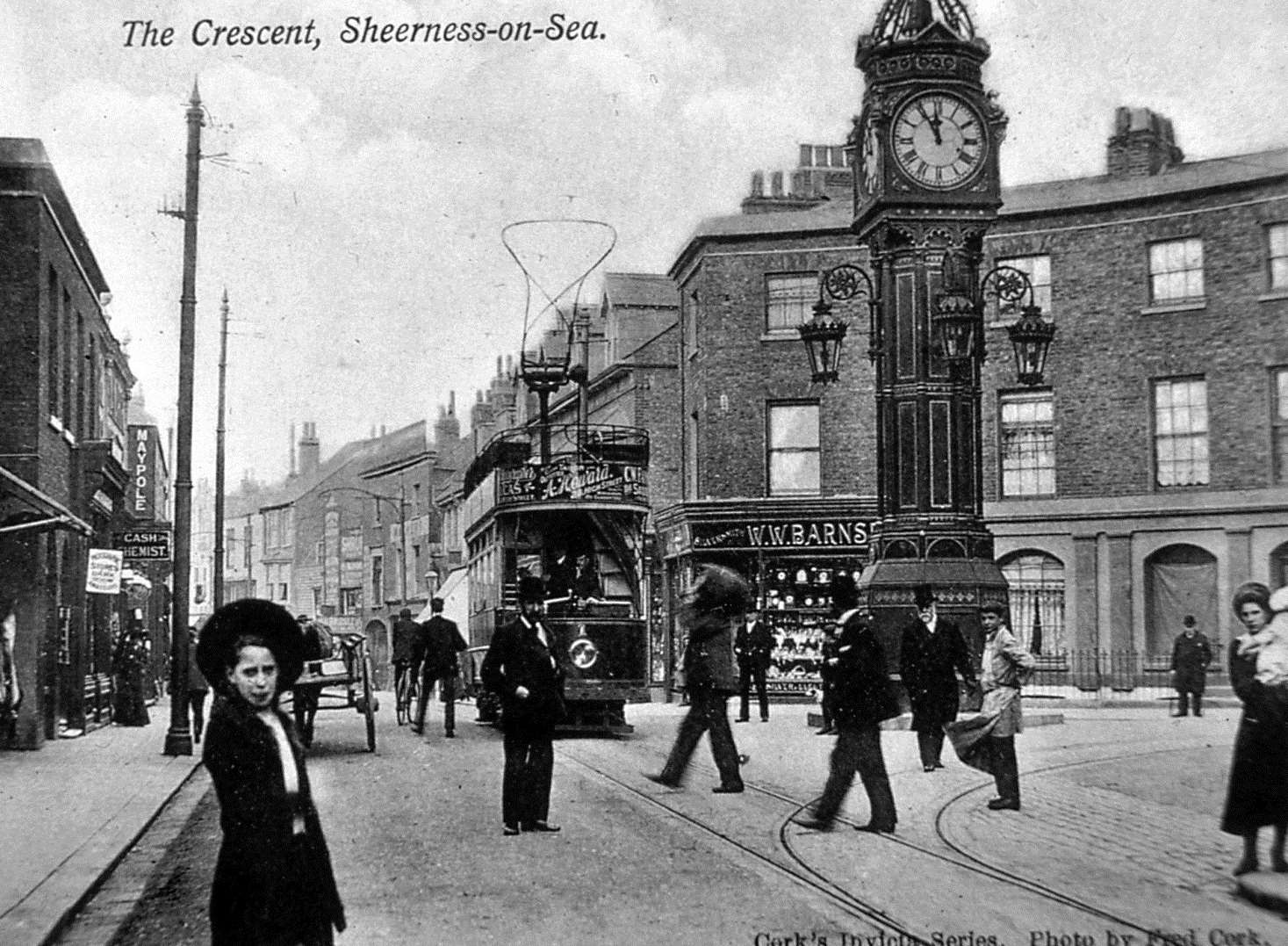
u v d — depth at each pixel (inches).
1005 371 1187.3
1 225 738.8
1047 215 1181.7
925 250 792.3
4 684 709.9
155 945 292.8
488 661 427.2
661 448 1370.6
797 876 349.7
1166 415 1154.7
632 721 927.7
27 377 739.4
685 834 417.7
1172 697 1036.5
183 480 725.9
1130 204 1160.8
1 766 647.8
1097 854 381.7
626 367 1378.0
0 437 734.5
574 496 809.5
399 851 392.5
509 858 379.6
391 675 2380.7
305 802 210.2
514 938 286.0
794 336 1216.2
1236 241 1131.9
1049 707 1003.3
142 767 645.3
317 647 709.3
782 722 889.5
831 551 1178.6
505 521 810.2
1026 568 1175.6
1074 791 518.6
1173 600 1132.5
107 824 451.2
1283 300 1118.4
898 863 366.9
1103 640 1141.7
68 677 871.1
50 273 792.9
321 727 924.0
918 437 799.1
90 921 317.7
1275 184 1114.7
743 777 564.4
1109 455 1161.4
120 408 1290.6
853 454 1202.6
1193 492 1132.5
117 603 1146.7
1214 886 337.1
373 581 2588.6
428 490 2367.1
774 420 1224.8
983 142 792.9
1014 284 759.1
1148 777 558.9
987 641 473.7
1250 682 335.3
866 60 804.0
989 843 399.2
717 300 1230.3
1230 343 1131.9
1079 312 1175.0
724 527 1192.8
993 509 1178.0
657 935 287.9
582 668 770.8
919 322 795.4
